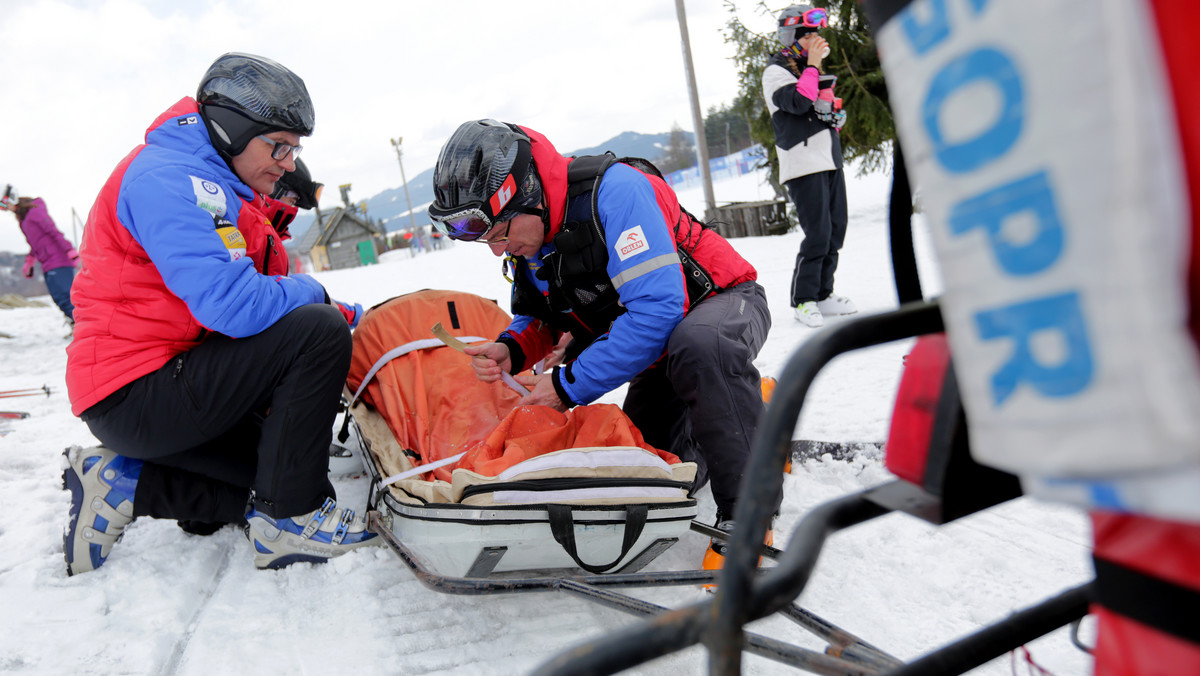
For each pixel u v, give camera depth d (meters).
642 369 2.09
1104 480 0.43
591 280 2.18
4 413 4.09
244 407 2.04
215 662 1.67
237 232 2.00
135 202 1.89
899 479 0.75
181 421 2.00
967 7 0.45
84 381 1.97
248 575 2.10
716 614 0.63
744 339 2.01
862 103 10.02
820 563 1.96
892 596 1.81
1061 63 0.40
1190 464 0.39
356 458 2.89
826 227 4.44
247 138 2.01
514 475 1.70
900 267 0.82
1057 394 0.43
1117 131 0.38
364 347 2.63
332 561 2.07
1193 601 0.48
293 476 2.06
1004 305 0.46
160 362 2.01
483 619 1.82
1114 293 0.40
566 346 2.49
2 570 2.18
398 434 2.31
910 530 2.08
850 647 1.18
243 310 1.93
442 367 2.53
